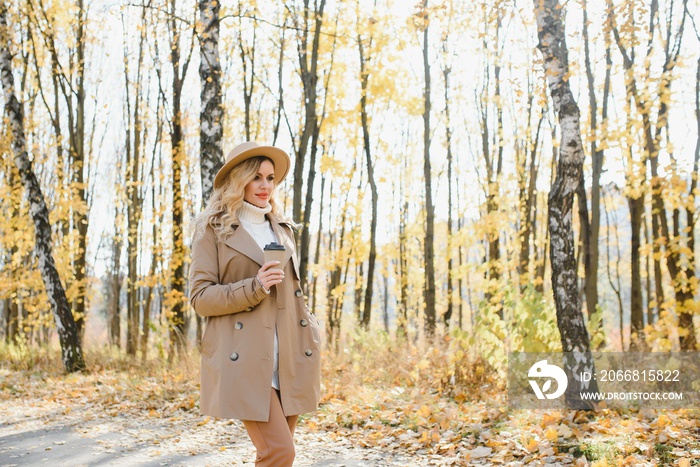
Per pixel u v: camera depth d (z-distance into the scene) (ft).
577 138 20.18
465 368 24.36
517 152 54.39
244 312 8.94
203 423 21.17
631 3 29.30
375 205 52.49
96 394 29.32
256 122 60.75
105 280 93.09
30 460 16.92
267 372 8.75
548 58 20.72
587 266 36.58
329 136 54.49
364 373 27.73
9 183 51.44
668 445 14.82
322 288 69.41
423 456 16.07
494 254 52.24
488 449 15.79
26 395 31.14
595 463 13.57
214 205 9.55
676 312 28.81
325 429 19.65
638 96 30.12
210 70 28.50
